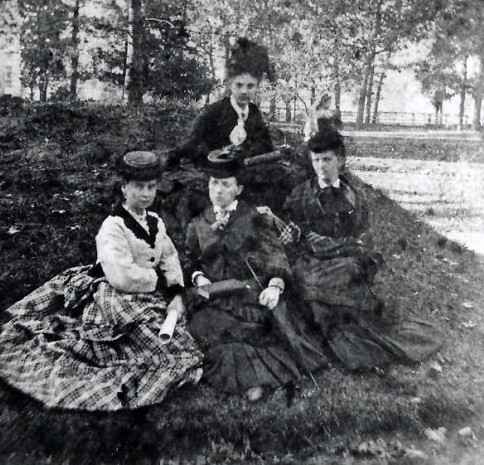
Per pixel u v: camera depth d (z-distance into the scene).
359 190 4.14
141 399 3.18
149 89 4.18
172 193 3.64
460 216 4.33
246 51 4.05
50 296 3.46
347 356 3.54
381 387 3.46
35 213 3.87
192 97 4.11
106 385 3.17
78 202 3.93
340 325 3.62
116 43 4.17
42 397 3.15
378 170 4.36
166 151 3.92
